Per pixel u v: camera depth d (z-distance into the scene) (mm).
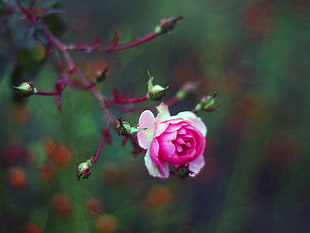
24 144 691
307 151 933
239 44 895
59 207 700
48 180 688
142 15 924
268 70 870
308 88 894
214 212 915
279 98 900
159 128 462
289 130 918
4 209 684
